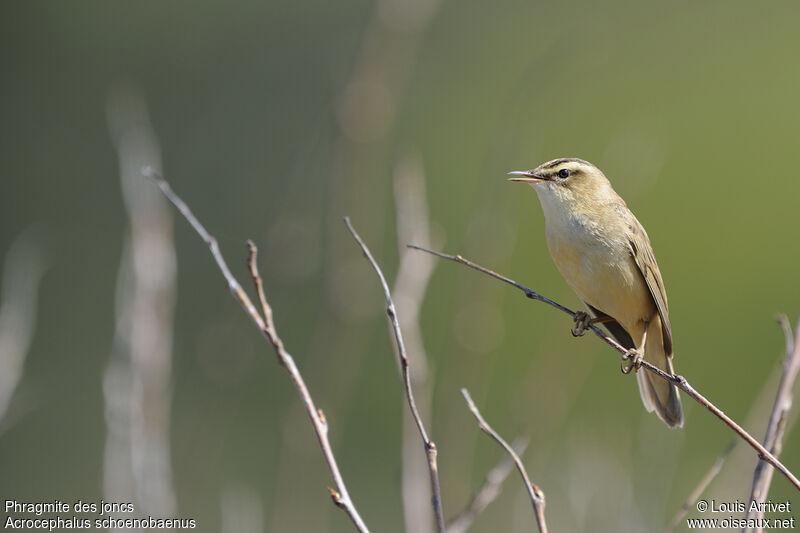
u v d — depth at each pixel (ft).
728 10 65.87
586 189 26.18
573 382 32.65
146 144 25.84
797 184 57.52
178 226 57.41
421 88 64.95
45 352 52.44
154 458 22.89
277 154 60.59
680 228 57.21
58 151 64.39
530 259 54.70
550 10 67.26
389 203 51.88
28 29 66.85
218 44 65.62
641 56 64.59
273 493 43.42
